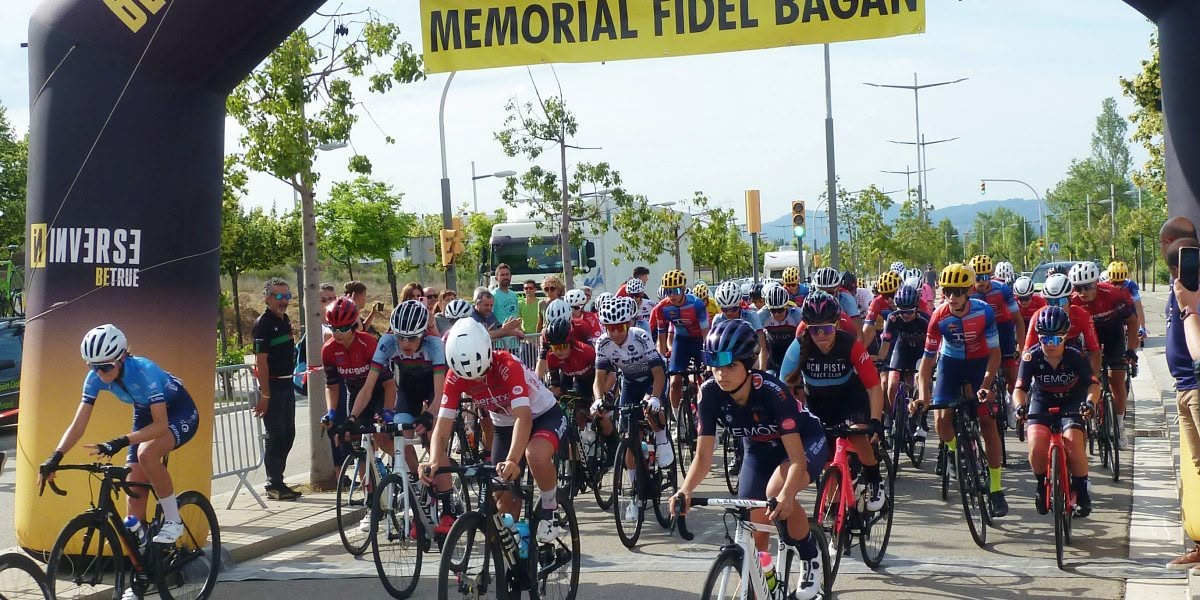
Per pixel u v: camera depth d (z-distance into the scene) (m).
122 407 6.27
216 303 6.71
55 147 6.30
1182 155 5.70
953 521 7.02
